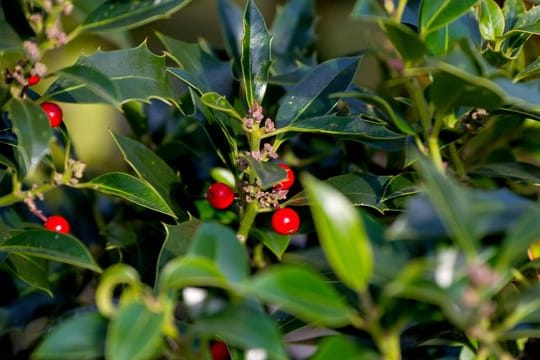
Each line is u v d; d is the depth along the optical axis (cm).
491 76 60
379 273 58
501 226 56
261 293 55
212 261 56
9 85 63
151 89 66
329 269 63
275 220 66
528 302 58
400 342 64
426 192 58
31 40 63
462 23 66
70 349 56
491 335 58
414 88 63
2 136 66
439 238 60
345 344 57
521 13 68
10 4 65
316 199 56
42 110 62
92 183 66
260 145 68
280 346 56
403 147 68
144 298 56
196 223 66
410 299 59
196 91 68
